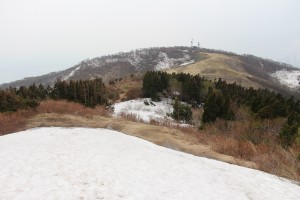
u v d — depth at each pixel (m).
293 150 12.48
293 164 10.72
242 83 108.19
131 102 41.81
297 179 9.96
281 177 10.11
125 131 17.48
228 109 23.41
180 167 10.26
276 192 8.36
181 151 13.97
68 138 14.47
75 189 7.73
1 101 21.31
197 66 151.25
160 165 10.34
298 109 30.47
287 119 18.81
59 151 11.73
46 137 14.64
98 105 30.69
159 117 29.73
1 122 18.45
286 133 15.63
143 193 7.67
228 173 9.93
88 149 12.24
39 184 7.99
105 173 9.12
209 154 13.37
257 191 8.33
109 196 7.38
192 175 9.44
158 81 43.12
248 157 12.94
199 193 7.92
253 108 27.47
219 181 9.01
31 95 28.52
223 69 142.50
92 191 7.64
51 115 20.53
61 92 31.23
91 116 21.09
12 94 22.72
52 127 17.83
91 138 14.63
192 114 31.41
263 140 16.00
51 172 9.02
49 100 25.89
